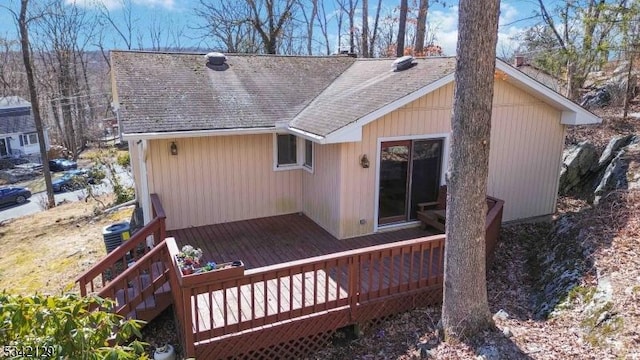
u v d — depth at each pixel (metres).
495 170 10.16
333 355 6.11
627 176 9.71
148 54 11.24
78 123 43.09
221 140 9.70
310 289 6.84
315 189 10.00
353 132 7.91
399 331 6.41
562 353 5.08
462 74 5.11
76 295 2.95
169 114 8.98
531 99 10.12
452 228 5.54
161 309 6.84
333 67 13.18
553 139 10.76
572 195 12.62
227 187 10.02
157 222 7.57
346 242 8.98
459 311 5.63
